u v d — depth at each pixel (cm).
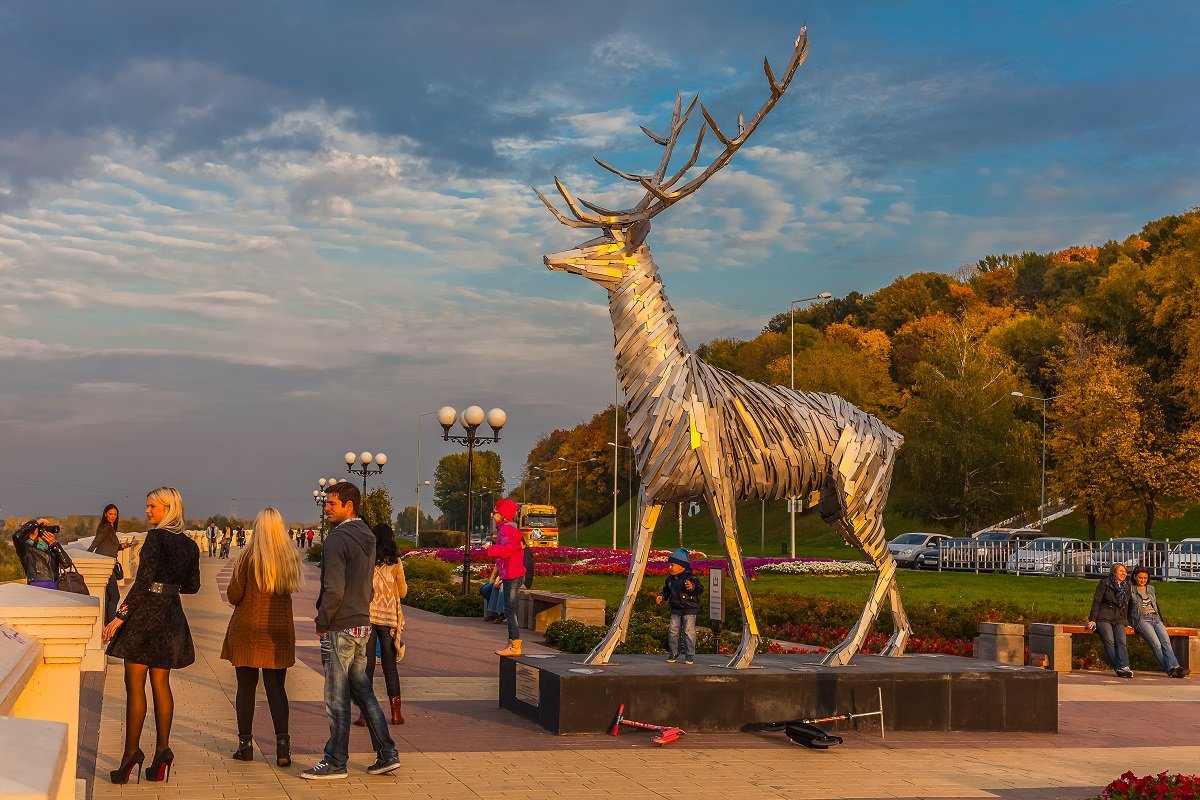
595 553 4641
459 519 12519
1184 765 902
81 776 757
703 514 7412
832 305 10050
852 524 1089
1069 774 855
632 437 998
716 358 9306
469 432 2498
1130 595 1575
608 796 734
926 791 780
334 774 761
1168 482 4162
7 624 507
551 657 1070
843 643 1088
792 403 1058
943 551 4084
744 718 976
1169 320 5431
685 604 1091
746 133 980
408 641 1739
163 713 751
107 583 1512
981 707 1034
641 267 993
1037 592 2788
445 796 723
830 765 858
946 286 9388
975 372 5006
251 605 804
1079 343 5484
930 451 4850
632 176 971
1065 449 4541
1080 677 1540
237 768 792
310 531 6122
